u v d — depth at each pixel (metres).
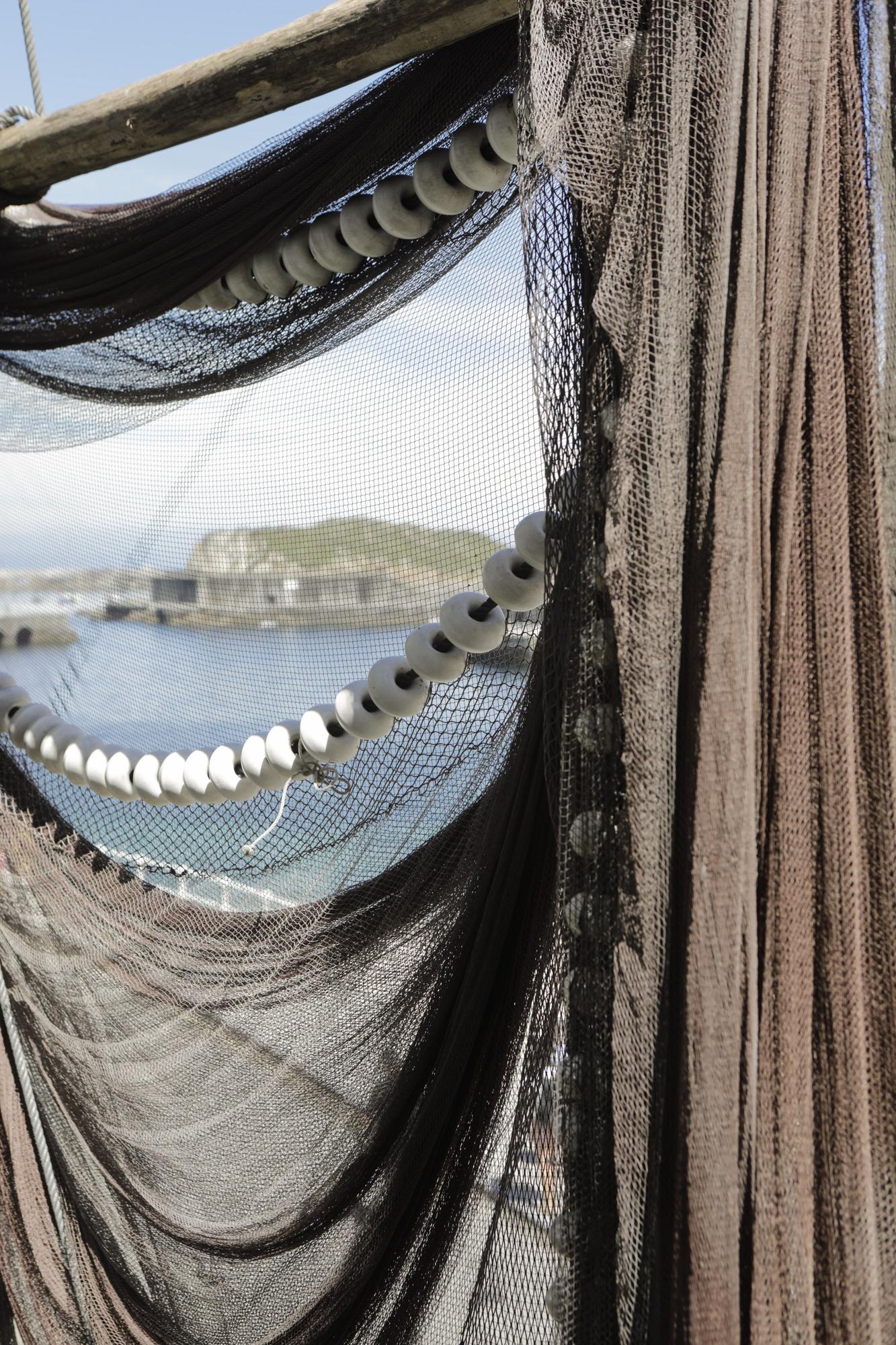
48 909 1.90
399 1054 1.44
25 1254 1.81
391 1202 1.40
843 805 0.89
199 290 1.67
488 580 1.16
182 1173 1.68
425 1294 1.36
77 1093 1.82
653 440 0.85
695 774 0.84
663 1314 0.84
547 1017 1.07
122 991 1.80
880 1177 0.92
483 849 1.30
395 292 1.50
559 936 0.98
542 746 1.19
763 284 0.88
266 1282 1.60
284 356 1.65
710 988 0.83
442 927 1.40
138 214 1.73
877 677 0.90
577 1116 0.94
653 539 0.86
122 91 1.58
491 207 1.37
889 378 0.94
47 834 1.95
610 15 0.89
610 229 0.85
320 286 1.54
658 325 0.85
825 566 0.89
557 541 0.93
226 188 1.58
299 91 1.39
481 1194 1.32
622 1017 0.88
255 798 1.70
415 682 1.33
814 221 0.88
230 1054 1.67
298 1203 1.55
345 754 1.42
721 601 0.84
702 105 0.86
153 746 2.34
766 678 0.88
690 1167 0.82
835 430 0.90
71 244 1.83
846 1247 0.88
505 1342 1.12
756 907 0.88
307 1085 1.58
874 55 0.93
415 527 1.72
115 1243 1.78
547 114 0.87
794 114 0.88
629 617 0.86
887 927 0.91
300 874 1.65
